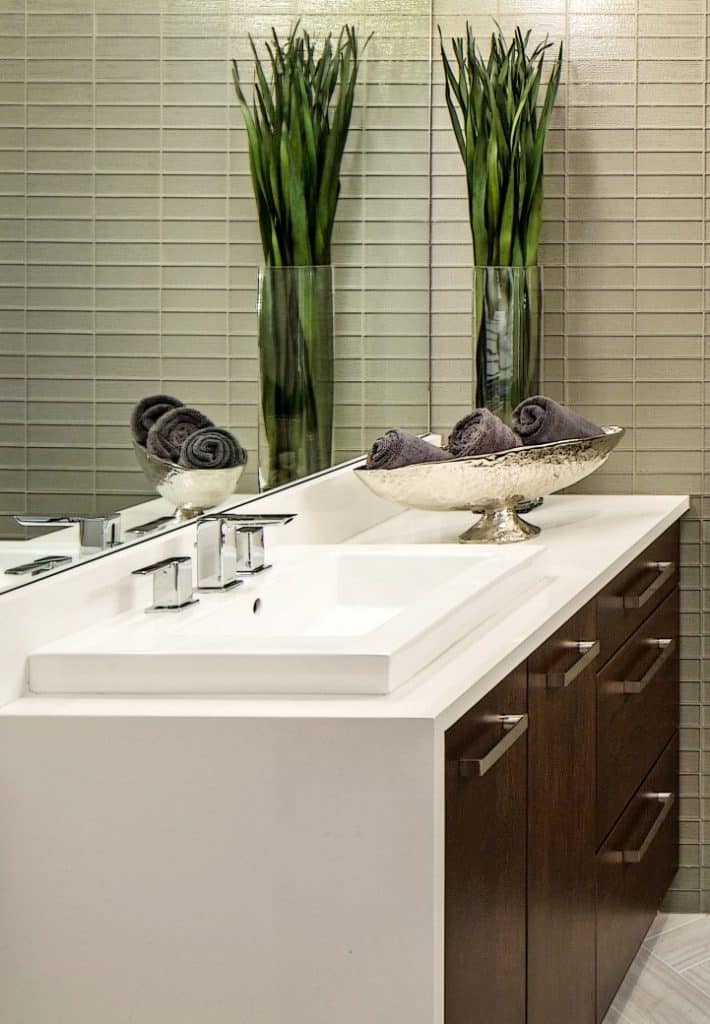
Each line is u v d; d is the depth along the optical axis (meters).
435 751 1.65
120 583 2.03
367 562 2.39
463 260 3.43
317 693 1.76
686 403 3.40
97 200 2.00
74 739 1.69
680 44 3.32
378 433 3.14
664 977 3.15
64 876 1.71
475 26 3.38
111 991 1.72
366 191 3.00
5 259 1.80
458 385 3.47
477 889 1.86
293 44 2.62
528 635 2.05
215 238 2.34
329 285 2.82
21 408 1.84
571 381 3.44
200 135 2.27
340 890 1.67
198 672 1.77
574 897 2.44
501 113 3.13
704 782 3.47
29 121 1.84
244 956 1.69
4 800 1.71
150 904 1.70
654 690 3.14
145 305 2.13
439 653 1.94
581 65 3.35
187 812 1.69
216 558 2.16
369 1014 1.68
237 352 2.43
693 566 3.43
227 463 2.41
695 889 3.49
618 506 3.26
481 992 1.89
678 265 3.37
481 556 2.36
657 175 3.36
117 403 2.07
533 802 2.15
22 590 1.82
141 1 2.09
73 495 1.96
